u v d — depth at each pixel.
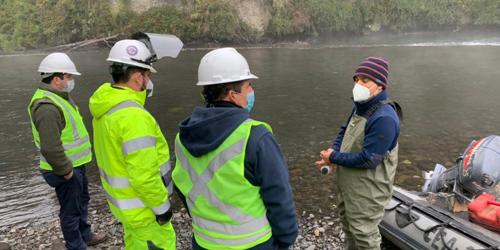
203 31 24.08
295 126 9.44
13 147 8.62
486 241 3.32
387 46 22.66
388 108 3.03
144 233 2.85
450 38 25.11
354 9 26.09
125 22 24.55
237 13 24.56
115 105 2.62
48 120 3.36
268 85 13.73
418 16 26.98
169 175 2.96
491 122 9.32
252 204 2.05
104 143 2.70
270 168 1.98
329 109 10.79
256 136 1.99
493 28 26.48
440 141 8.10
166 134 9.12
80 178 3.81
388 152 3.10
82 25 24.56
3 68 18.28
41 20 24.67
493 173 3.93
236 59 2.06
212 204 2.10
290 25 24.80
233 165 1.98
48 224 5.30
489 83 13.21
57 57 3.61
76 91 13.50
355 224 3.28
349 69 16.17
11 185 6.68
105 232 4.81
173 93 12.95
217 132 1.98
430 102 11.20
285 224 2.07
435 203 4.25
